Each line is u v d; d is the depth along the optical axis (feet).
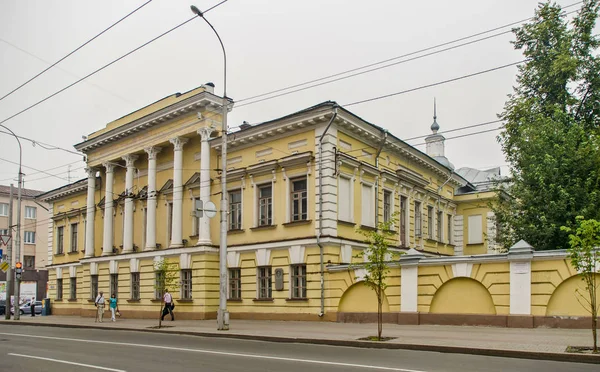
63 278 134.31
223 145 69.41
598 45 81.35
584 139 74.23
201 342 55.21
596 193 69.56
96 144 114.32
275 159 83.66
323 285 75.05
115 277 109.29
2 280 192.65
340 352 44.65
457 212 123.24
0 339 61.67
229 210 91.25
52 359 42.37
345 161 80.59
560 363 37.24
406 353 43.62
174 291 93.15
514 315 57.88
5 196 199.52
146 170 108.06
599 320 53.57
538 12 84.43
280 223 82.48
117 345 52.70
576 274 54.90
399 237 94.68
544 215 71.26
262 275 84.43
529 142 75.97
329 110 77.15
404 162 100.37
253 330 64.34
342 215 80.43
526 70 84.58
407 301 66.33
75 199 135.13
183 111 94.89
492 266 60.54
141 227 107.04
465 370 34.04
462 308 62.44
